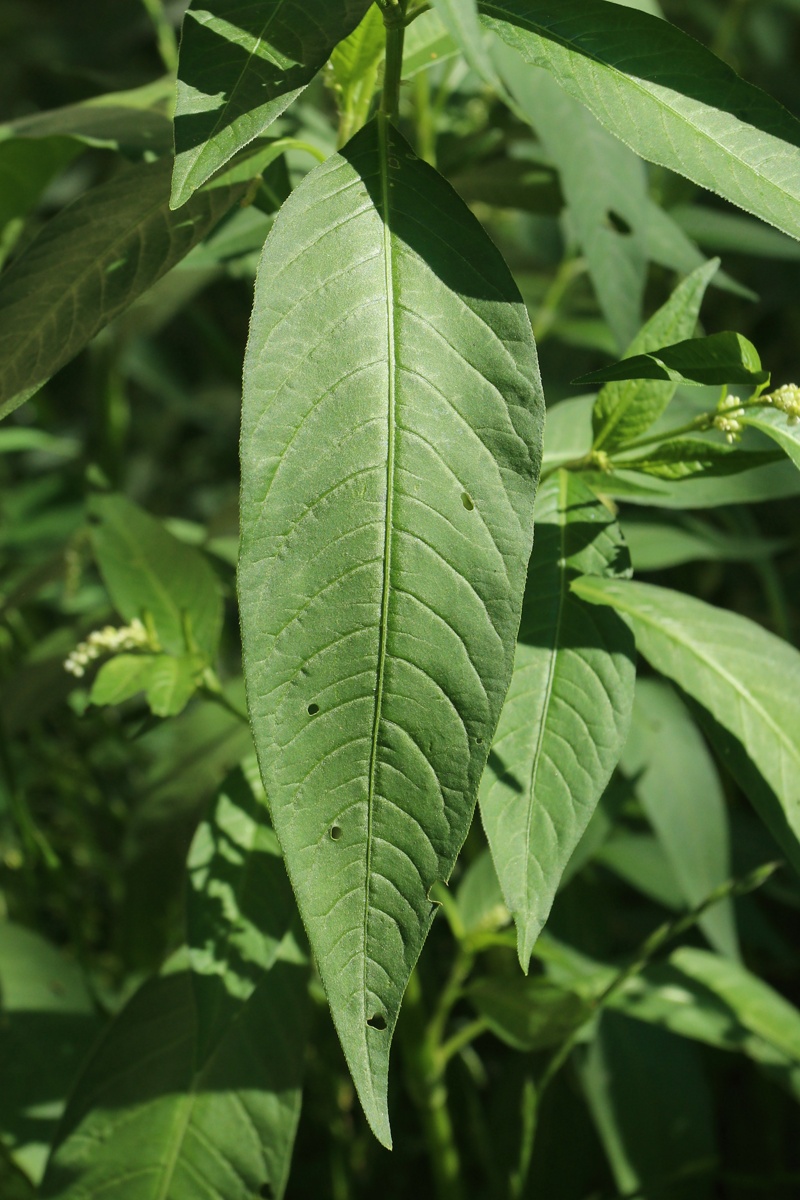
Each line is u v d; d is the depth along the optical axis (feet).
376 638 1.23
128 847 1.77
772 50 3.03
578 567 1.38
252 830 1.47
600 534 1.39
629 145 1.28
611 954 2.00
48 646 1.83
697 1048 1.86
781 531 2.57
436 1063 1.62
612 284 1.60
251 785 1.48
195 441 3.64
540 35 1.30
